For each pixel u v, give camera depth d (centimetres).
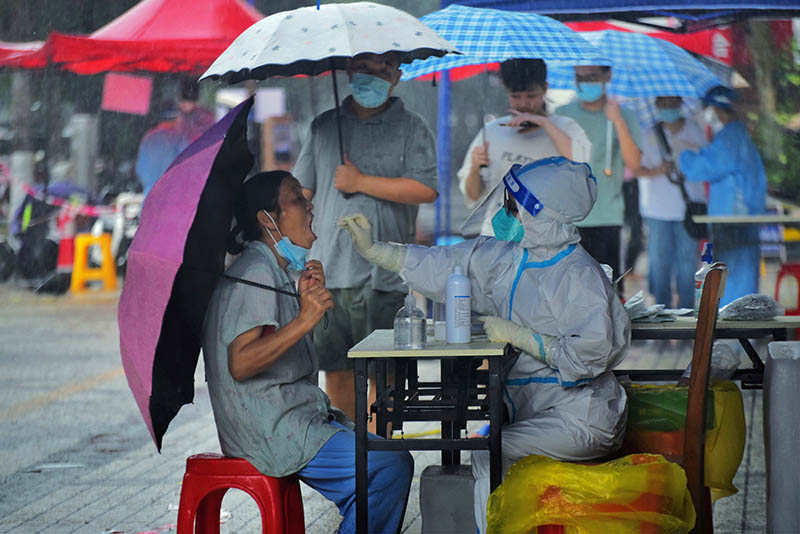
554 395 1255
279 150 4847
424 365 2992
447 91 3038
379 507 1220
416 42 1397
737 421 1301
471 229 1389
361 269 1866
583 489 1089
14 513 1627
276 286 1242
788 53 3784
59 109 5066
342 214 1875
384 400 1271
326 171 1903
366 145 1894
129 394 2589
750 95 3841
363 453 1171
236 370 1197
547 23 2114
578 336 1218
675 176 2859
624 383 1383
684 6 2194
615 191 2569
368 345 1230
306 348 1309
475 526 1219
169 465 1928
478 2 2219
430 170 1898
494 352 1160
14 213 4822
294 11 1451
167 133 3619
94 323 3762
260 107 4866
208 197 1173
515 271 1298
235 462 1207
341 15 1412
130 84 4181
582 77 2534
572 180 1259
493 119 2453
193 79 3628
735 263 2755
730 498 1675
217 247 1207
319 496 1756
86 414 2369
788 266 2762
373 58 1816
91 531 1533
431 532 1228
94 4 4344
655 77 2711
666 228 2862
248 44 1405
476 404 1322
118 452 2028
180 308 1206
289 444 1206
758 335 1469
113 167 5028
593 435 1229
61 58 2716
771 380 1221
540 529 1105
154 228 1153
